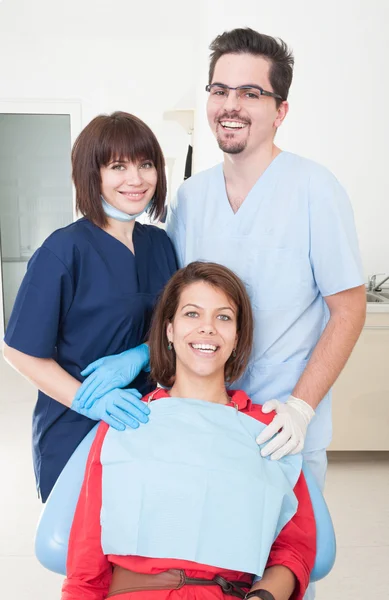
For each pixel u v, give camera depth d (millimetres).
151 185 1199
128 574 999
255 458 1052
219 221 1306
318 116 2773
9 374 3688
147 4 3742
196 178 1358
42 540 1041
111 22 3783
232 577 1009
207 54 2887
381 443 2434
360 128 2781
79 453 1140
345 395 2395
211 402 1146
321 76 2736
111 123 1143
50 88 3873
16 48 3809
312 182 1221
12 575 1784
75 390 1153
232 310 1157
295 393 1192
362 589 1747
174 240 1427
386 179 2818
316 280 1259
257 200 1251
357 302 1230
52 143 4004
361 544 1966
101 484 1048
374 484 2383
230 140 1193
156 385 1330
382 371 2371
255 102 1165
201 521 992
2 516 2092
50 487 1285
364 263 2889
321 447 1317
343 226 1203
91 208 1188
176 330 1155
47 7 3744
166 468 1025
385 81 2742
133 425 1076
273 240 1249
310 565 1022
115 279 1208
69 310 1189
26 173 4039
